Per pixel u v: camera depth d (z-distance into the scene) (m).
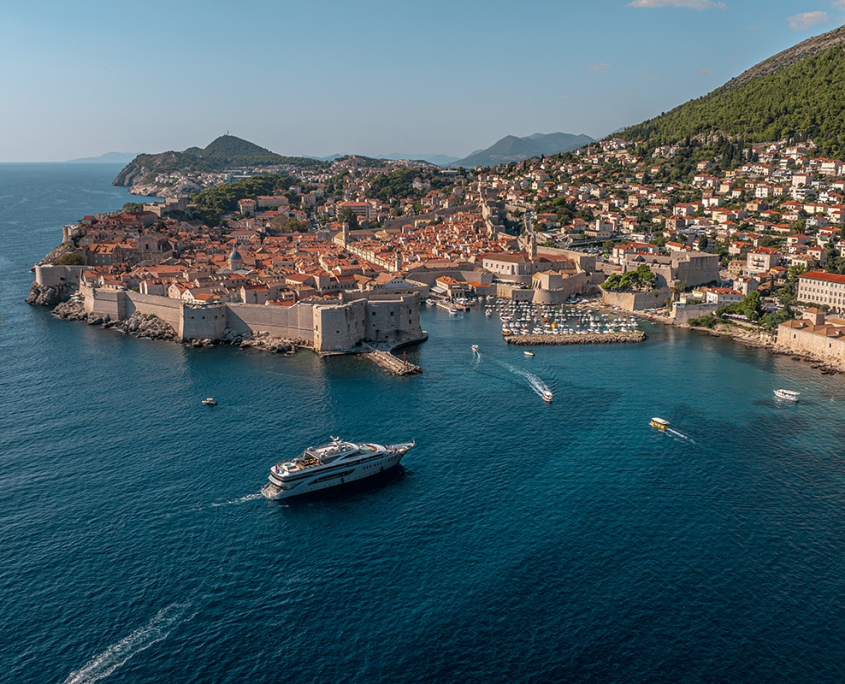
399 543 120.81
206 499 134.75
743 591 107.38
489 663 92.94
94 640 96.75
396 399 191.50
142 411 179.62
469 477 145.00
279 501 134.88
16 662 92.56
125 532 122.88
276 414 178.50
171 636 97.69
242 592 107.19
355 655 94.31
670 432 168.12
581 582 109.56
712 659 93.62
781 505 133.00
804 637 97.62
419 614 102.31
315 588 108.19
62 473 144.12
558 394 196.75
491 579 110.25
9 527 123.56
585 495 137.00
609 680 90.12
